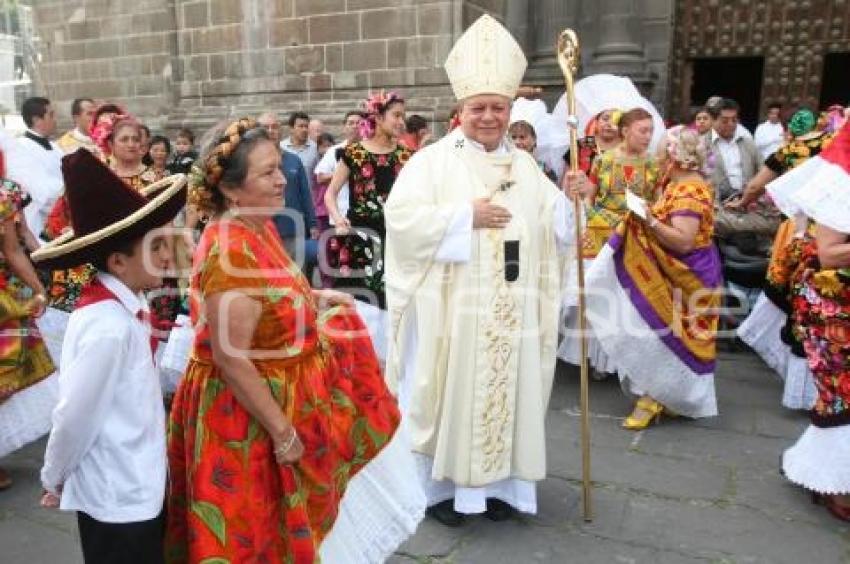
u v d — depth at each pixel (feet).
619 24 29.99
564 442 12.74
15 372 11.21
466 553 9.30
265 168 6.19
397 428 7.91
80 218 6.04
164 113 35.50
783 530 9.83
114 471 6.12
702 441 12.75
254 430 6.40
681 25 31.22
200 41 31.76
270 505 6.50
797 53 29.50
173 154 25.08
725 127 21.09
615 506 10.50
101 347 5.87
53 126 18.45
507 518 10.17
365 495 7.66
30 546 9.67
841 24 28.58
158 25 36.01
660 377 12.99
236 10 30.48
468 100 9.34
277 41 29.76
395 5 26.89
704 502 10.59
